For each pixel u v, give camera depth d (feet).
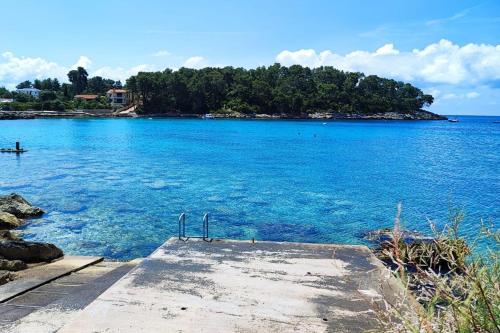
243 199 69.21
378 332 9.14
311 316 13.99
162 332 12.89
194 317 13.87
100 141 173.68
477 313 7.15
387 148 166.40
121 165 106.32
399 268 8.30
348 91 501.56
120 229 51.90
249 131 249.34
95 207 62.18
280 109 447.83
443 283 7.48
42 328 17.98
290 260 19.40
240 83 442.91
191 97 417.90
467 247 8.18
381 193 76.13
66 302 20.80
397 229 8.78
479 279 7.15
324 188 80.18
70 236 49.06
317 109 472.85
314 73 540.11
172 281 16.84
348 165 113.91
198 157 125.18
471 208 64.75
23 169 97.86
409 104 551.59
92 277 28.55
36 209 57.88
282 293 15.75
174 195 71.20
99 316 13.88
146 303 14.84
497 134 285.02
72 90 547.08
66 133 213.05
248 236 50.19
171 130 246.88
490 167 114.32
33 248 33.17
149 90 407.64
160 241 47.75
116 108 430.20
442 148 172.24
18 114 338.13
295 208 63.77
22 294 23.77
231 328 13.20
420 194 75.82
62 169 98.43
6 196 59.11
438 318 7.38
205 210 61.67
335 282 16.76
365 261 19.19
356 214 60.75
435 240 8.82
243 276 17.44
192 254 20.18
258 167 106.83
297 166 110.01
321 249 20.98
